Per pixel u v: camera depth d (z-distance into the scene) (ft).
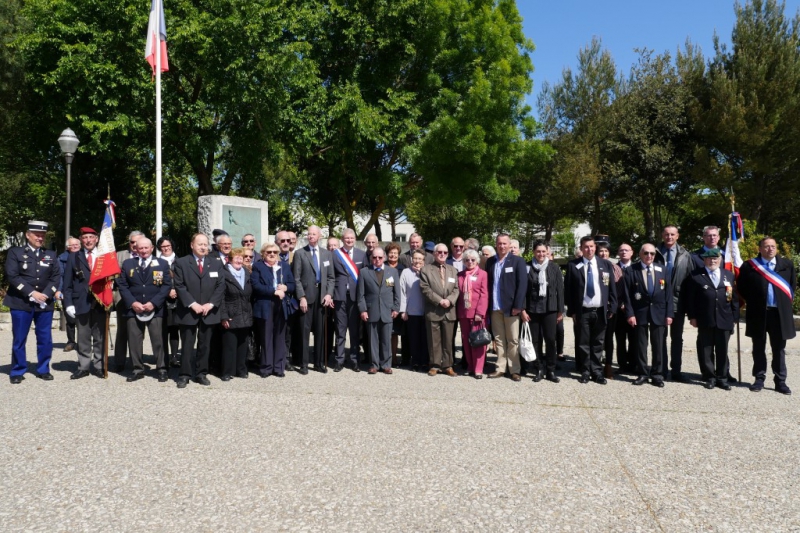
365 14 66.18
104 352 25.20
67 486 13.15
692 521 11.86
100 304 24.68
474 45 68.49
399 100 65.87
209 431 17.20
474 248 31.65
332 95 64.39
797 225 81.10
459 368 28.76
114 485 13.23
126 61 53.11
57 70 50.67
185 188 85.40
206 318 23.73
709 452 15.97
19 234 67.41
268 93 55.72
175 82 58.65
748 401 21.98
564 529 11.41
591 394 22.91
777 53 72.59
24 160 68.03
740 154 75.77
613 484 13.67
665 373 26.66
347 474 14.02
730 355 32.27
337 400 21.24
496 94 64.49
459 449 15.92
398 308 27.50
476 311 26.18
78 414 18.92
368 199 87.86
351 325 27.89
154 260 24.59
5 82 53.36
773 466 14.97
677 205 87.92
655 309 24.75
